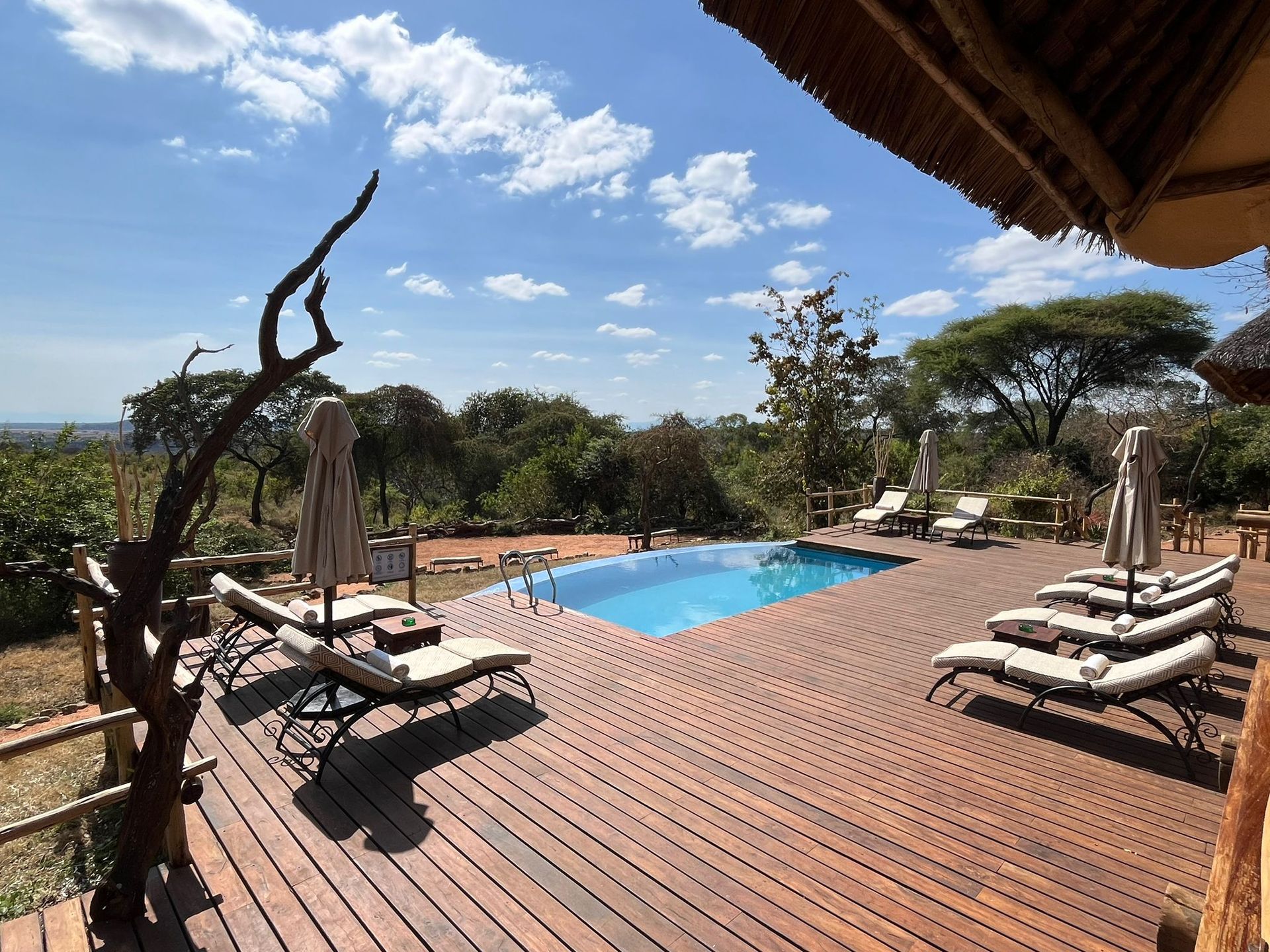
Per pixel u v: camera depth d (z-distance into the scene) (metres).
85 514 9.76
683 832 3.30
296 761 3.98
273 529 19.80
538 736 4.31
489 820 3.40
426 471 24.41
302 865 3.08
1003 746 4.19
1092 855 3.11
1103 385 23.88
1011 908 2.76
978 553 10.52
